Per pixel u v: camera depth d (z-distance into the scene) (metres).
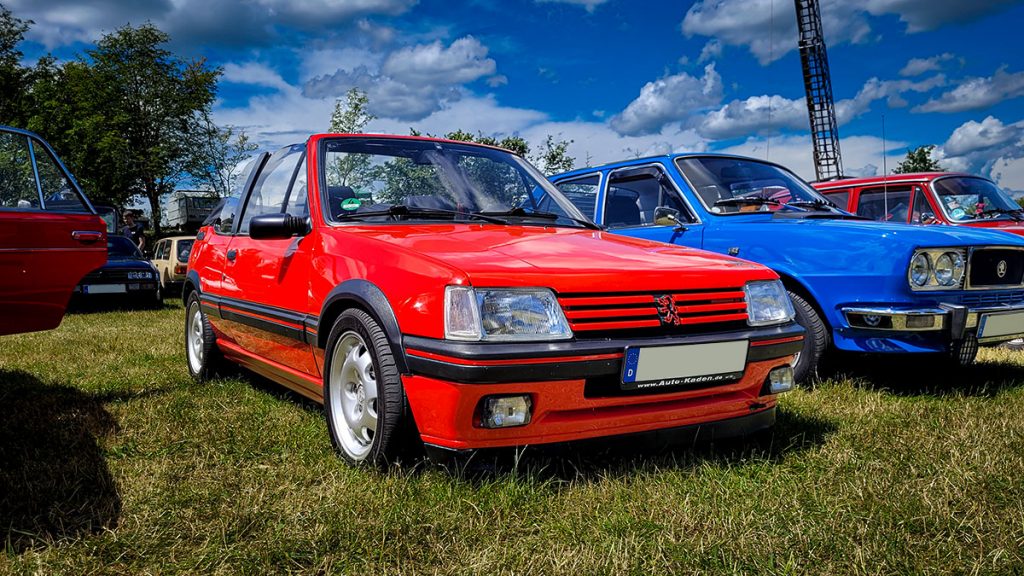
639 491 2.49
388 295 2.70
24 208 3.76
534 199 3.96
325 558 2.03
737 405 2.82
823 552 2.08
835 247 4.20
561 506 2.39
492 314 2.40
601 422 2.52
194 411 3.78
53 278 3.85
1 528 2.26
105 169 35.03
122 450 3.10
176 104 37.72
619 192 5.59
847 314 4.11
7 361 5.67
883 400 3.97
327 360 3.07
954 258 4.01
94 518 2.33
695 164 5.25
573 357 2.41
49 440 3.28
